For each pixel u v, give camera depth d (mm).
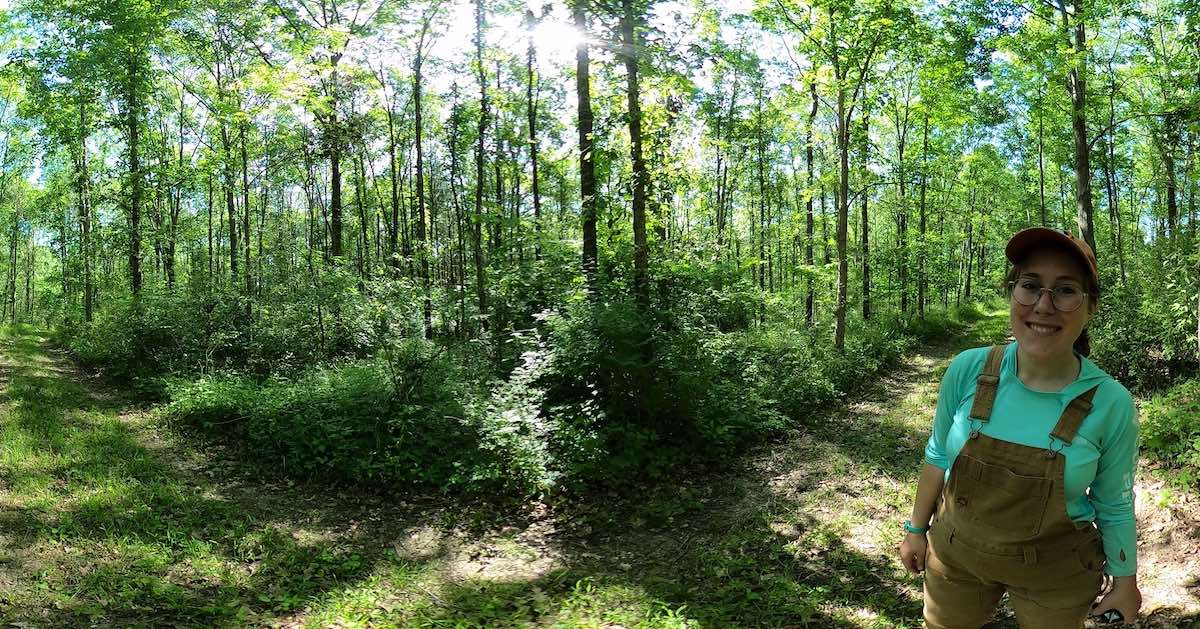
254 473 8328
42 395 11133
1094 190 22859
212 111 18500
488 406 8641
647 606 5121
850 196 18688
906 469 8523
